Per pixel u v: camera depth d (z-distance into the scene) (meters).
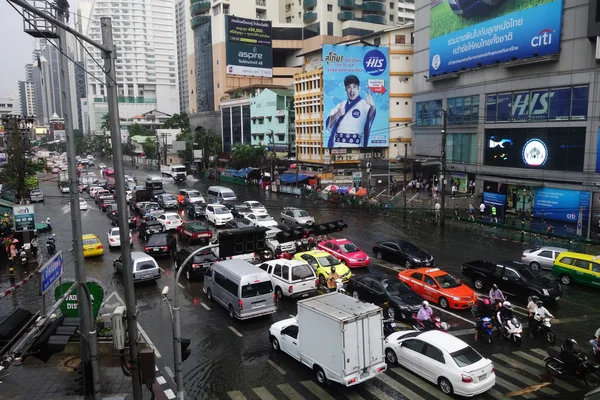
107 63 8.94
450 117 50.81
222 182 75.12
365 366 12.41
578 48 35.69
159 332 17.02
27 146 58.59
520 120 41.22
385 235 33.88
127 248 9.58
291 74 102.31
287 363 14.48
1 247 29.81
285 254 25.95
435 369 12.84
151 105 185.50
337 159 63.03
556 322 17.64
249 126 84.12
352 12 97.94
